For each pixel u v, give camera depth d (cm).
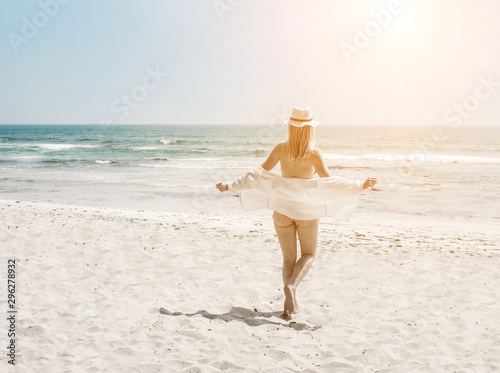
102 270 571
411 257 675
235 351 370
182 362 344
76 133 9931
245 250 686
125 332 399
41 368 328
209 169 2573
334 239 817
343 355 367
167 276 564
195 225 882
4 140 6444
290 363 351
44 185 1838
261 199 451
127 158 3469
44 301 460
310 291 526
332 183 436
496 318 452
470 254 704
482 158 3319
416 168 2512
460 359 359
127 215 997
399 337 404
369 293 523
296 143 442
